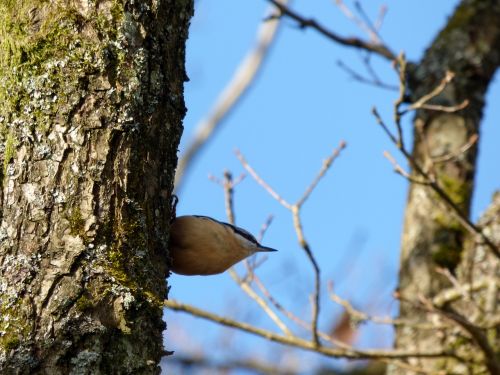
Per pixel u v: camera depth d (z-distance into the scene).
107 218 6.48
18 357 5.97
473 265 12.02
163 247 6.97
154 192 6.91
